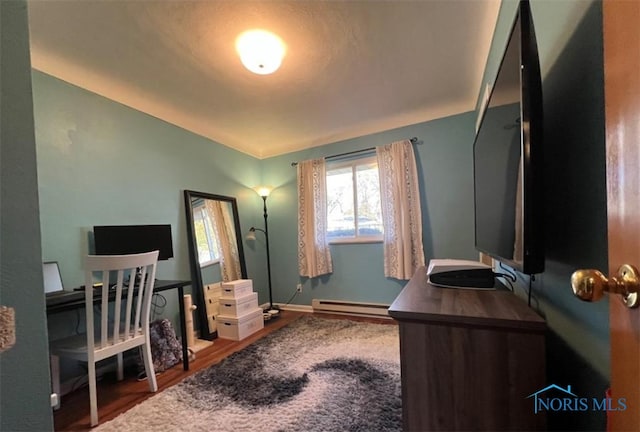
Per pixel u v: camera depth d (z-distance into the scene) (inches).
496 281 50.2
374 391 66.5
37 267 20.1
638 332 15.8
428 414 31.0
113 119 90.6
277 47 68.7
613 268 17.5
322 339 100.8
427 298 37.8
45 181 74.2
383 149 122.8
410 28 65.9
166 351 84.7
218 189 130.5
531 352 27.9
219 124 120.9
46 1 54.2
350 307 131.1
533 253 27.7
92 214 84.0
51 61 73.9
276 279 153.3
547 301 35.9
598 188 23.5
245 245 144.1
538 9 37.4
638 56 15.2
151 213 101.2
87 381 76.9
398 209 118.3
